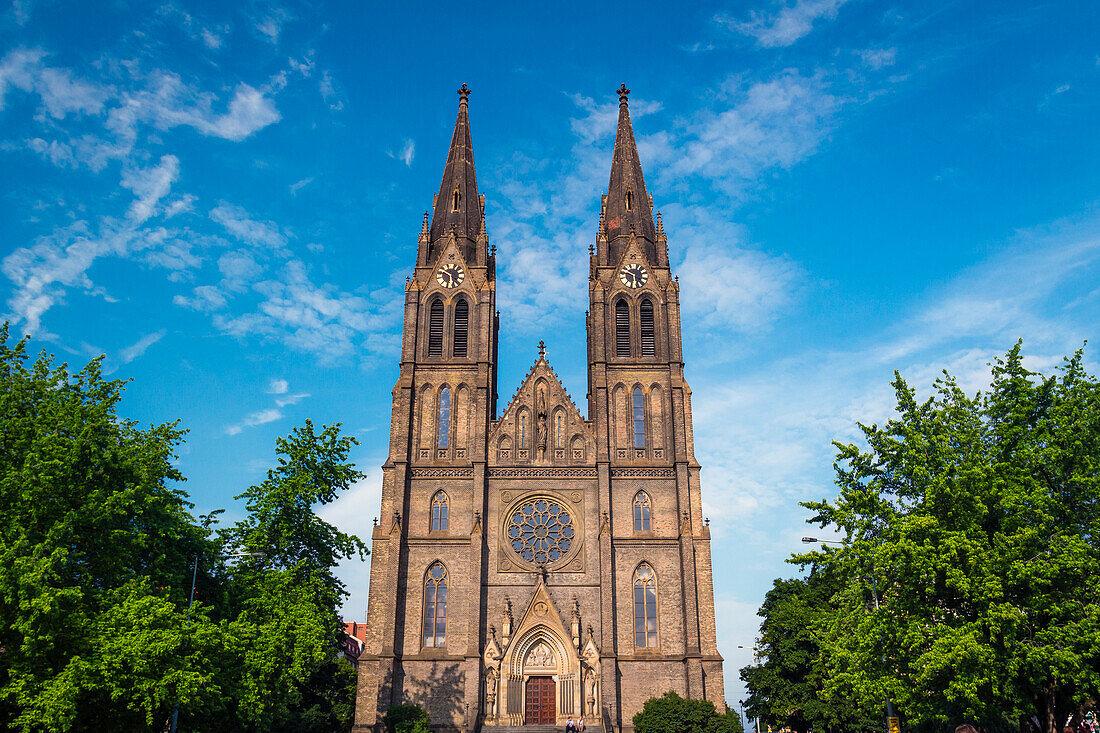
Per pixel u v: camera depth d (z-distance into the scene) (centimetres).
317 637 5384
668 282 9100
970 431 4684
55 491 4338
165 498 4938
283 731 7125
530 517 8150
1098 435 4431
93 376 5109
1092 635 3966
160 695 4069
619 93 10394
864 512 4928
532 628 7700
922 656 4216
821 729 7500
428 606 7844
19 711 4084
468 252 9281
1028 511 4347
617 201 9556
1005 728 4875
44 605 3766
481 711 7425
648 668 7588
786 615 8194
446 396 8619
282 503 6231
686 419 8462
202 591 5538
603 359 8706
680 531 7988
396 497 8062
